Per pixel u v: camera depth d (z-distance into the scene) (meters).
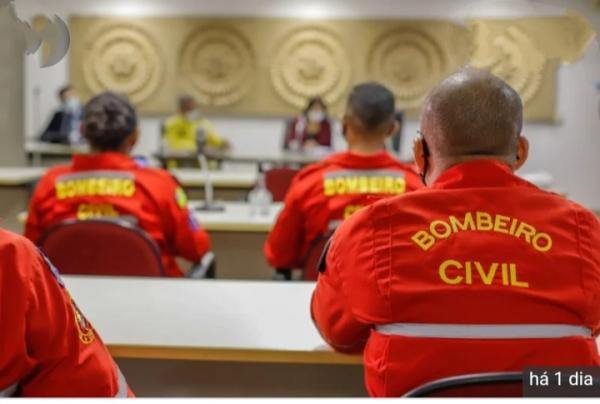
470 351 0.96
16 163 5.30
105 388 0.97
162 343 1.35
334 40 8.05
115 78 8.28
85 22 8.22
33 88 8.27
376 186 2.15
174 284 1.79
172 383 1.59
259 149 8.28
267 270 3.20
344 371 1.59
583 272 0.99
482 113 1.04
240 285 1.78
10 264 0.88
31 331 0.89
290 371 1.59
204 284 1.79
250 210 3.26
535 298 0.97
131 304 1.60
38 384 0.93
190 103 7.11
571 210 1.03
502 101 1.05
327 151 6.55
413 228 1.02
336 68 8.08
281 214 2.28
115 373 1.02
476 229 1.00
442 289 0.98
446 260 0.99
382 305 1.00
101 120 2.19
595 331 1.01
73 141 7.31
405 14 7.84
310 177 2.23
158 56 8.27
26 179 4.26
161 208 2.21
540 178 4.52
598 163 7.03
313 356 1.33
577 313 0.97
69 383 0.93
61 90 7.60
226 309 1.57
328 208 2.17
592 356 0.97
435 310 0.97
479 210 1.02
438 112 1.07
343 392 1.59
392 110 2.18
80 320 0.97
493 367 0.95
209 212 3.20
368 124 2.16
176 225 2.24
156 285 1.77
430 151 1.10
